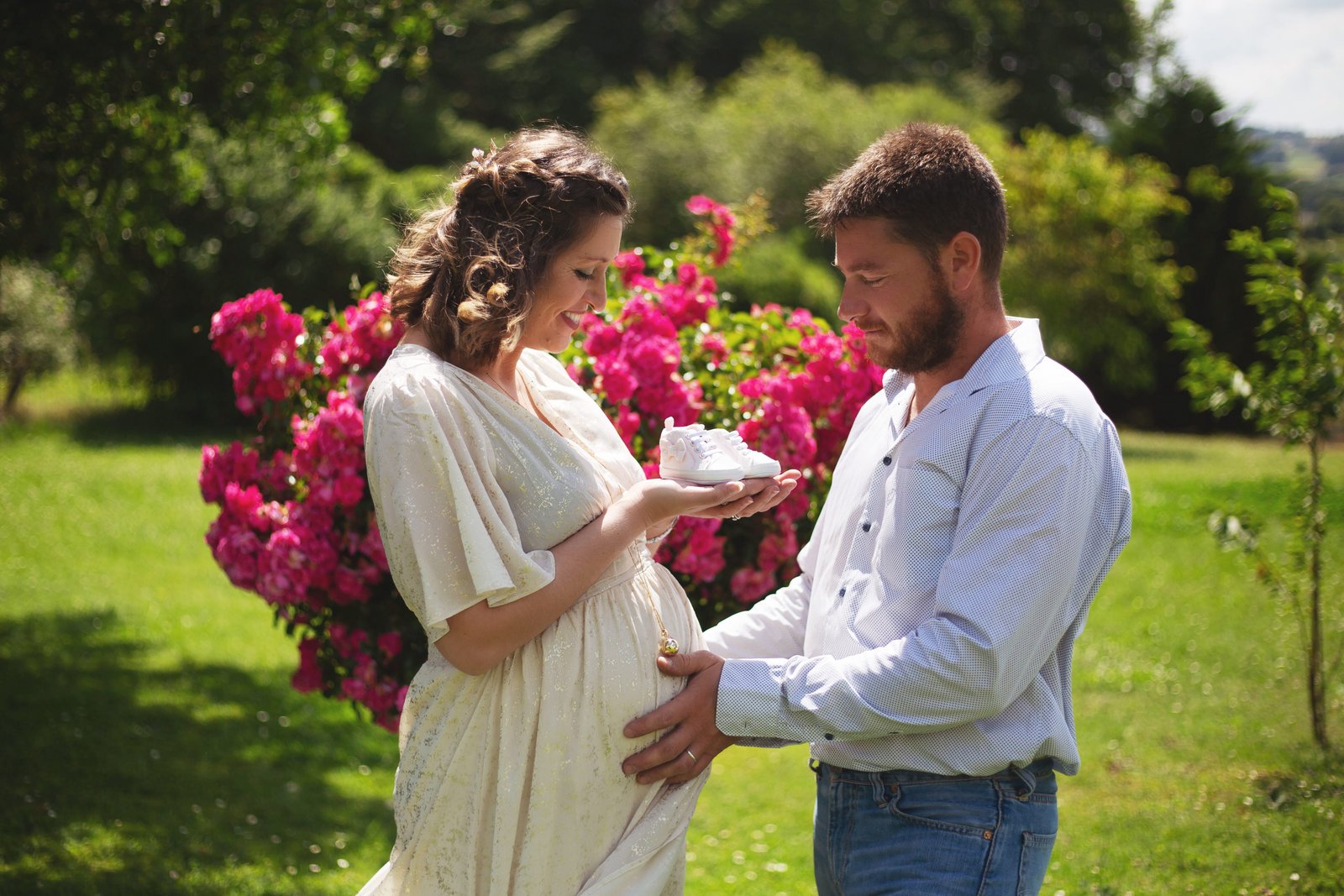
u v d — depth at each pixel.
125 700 6.25
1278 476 13.62
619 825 2.01
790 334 3.85
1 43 5.09
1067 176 19.62
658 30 29.67
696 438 2.03
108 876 4.05
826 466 3.63
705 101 25.53
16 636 7.39
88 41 5.25
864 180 1.96
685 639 2.17
